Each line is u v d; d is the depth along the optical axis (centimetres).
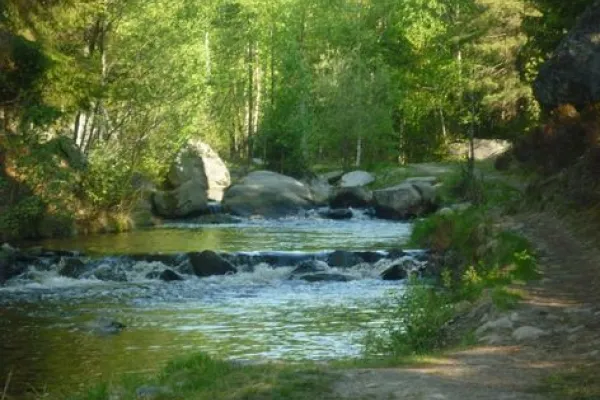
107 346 1625
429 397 812
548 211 2733
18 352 1578
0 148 3409
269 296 2244
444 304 1485
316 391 847
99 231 3759
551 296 1445
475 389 848
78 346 1627
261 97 7500
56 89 3344
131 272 2638
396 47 7544
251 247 3194
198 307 2070
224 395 859
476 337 1204
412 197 4638
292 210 4844
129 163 4012
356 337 1672
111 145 4038
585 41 2941
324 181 6009
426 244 3003
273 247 3194
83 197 3772
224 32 7231
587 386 848
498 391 838
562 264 1806
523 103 5812
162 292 2320
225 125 6831
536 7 4322
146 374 1383
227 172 5244
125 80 3928
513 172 4578
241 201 4778
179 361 1122
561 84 3048
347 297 2217
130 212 4075
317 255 2756
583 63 2938
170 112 4062
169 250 3077
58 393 1266
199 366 1073
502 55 5716
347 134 6369
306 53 7175
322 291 2331
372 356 1236
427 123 7400
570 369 936
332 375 922
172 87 4025
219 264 2662
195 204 4531
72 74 3344
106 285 2455
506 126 6106
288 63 6278
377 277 2589
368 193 5031
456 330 1337
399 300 2025
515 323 1233
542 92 3161
